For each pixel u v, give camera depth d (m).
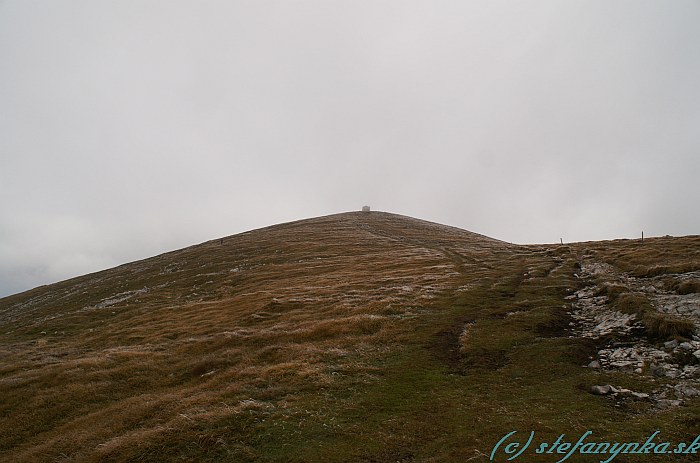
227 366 33.31
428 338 33.94
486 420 19.77
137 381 33.06
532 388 23.20
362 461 17.39
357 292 55.88
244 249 112.75
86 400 30.11
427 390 24.14
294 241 116.94
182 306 65.44
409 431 19.52
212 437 20.50
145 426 23.64
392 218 165.62
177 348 40.81
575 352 27.52
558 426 18.53
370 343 34.44
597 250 66.12
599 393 21.56
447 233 129.50
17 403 30.66
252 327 45.59
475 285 51.75
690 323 27.39
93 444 22.67
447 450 17.45
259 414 22.70
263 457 18.59
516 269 60.00
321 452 18.36
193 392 28.23
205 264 101.62
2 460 23.30
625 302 33.88
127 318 64.31
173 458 19.41
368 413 21.86
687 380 21.75
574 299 40.59
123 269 122.00
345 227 139.38
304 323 42.81
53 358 43.41
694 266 41.59
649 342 27.34
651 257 51.78
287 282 71.12
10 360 44.59
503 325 34.66
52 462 21.47
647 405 19.88
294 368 29.75
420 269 69.94
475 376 25.61
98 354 41.75
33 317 81.38
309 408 23.00
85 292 95.44
